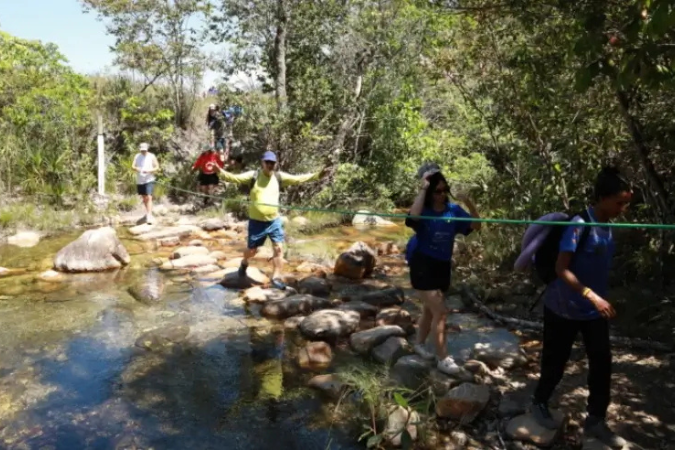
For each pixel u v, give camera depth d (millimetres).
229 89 13352
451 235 4629
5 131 12883
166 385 4930
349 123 14047
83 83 14148
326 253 9672
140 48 15281
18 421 4316
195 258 8859
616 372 4758
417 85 14398
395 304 7055
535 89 6715
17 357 5438
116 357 5480
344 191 13383
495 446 3891
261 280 7855
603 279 3590
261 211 7309
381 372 4949
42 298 7172
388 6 13727
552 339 3783
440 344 4797
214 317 6566
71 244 8500
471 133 11047
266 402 4637
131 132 14977
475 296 6914
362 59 14023
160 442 4078
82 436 4141
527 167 8117
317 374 5121
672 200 6332
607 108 6672
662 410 4176
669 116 5902
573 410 4238
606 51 4605
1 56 13375
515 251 7973
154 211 12609
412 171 13930
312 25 13562
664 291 6059
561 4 4652
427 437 3990
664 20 3121
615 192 3385
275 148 13344
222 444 4062
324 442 4070
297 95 13383
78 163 13102
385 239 10938
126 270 8484
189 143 15539
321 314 6176
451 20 8523
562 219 3609
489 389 4617
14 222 10867
